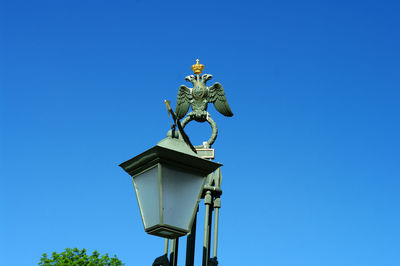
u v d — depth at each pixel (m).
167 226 3.45
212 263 4.33
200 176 3.68
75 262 26.89
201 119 4.70
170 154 3.51
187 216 3.58
